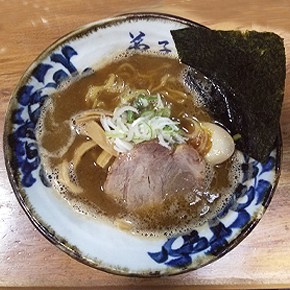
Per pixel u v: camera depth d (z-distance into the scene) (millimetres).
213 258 204
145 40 241
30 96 216
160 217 230
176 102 249
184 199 235
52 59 219
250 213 210
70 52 226
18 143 209
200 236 219
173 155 234
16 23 261
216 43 224
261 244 239
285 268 236
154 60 251
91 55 237
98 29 224
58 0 269
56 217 212
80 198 227
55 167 229
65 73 232
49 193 221
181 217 230
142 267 202
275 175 210
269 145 216
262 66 221
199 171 235
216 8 279
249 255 237
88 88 243
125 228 224
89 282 230
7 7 265
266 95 221
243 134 234
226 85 235
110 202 229
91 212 225
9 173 202
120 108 231
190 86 250
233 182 236
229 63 227
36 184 215
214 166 240
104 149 231
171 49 248
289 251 239
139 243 219
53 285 227
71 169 232
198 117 247
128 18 225
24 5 266
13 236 231
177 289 232
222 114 243
